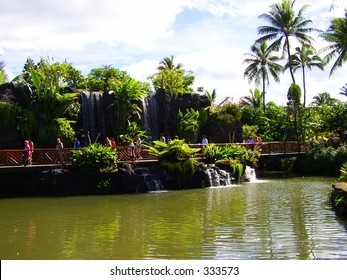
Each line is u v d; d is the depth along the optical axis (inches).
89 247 353.4
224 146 968.3
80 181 709.3
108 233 403.9
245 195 659.4
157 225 437.4
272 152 1119.0
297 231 394.3
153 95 1185.4
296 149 1179.3
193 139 1181.7
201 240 369.1
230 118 1291.8
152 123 1165.1
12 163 708.0
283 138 1460.4
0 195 693.3
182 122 1179.9
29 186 702.5
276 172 1174.3
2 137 900.6
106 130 1080.8
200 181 782.5
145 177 735.7
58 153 746.8
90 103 1068.5
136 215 498.9
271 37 1603.1
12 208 562.6
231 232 396.8
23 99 967.0
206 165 826.8
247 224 431.8
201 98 1282.0
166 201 610.2
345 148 1123.3
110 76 1448.1
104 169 732.7
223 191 722.2
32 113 925.8
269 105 1948.8
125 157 788.6
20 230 422.3
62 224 450.6
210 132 1256.2
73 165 732.0
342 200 468.4
